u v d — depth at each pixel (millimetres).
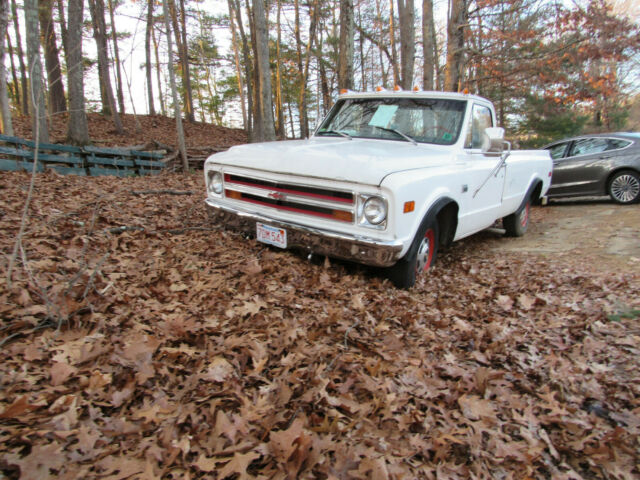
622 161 9031
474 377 2553
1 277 2996
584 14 11773
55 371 2008
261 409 1962
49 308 2475
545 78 13250
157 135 19516
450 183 4215
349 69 10508
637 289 4246
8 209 5098
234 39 26750
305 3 25125
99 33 16312
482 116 5078
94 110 23531
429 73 13695
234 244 4492
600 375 2727
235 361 2340
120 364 2152
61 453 1555
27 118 17172
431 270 4492
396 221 3432
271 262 3992
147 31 21438
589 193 9523
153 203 6469
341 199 3629
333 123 5340
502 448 2029
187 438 1737
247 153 4410
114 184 8430
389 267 3867
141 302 2973
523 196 6484
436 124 4742
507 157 5340
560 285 4426
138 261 3816
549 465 1993
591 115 24609
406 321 3225
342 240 3584
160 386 2086
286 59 29359
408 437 1993
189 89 26250
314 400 2070
